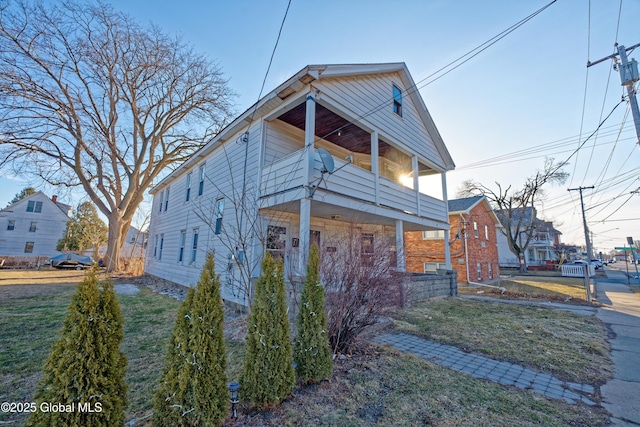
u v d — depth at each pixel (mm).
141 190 16875
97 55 14023
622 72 6641
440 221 10945
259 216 7070
